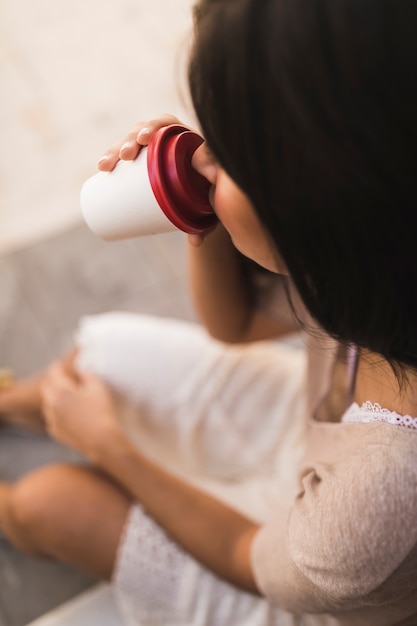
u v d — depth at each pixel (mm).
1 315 1282
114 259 1345
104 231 551
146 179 490
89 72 1583
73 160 1467
